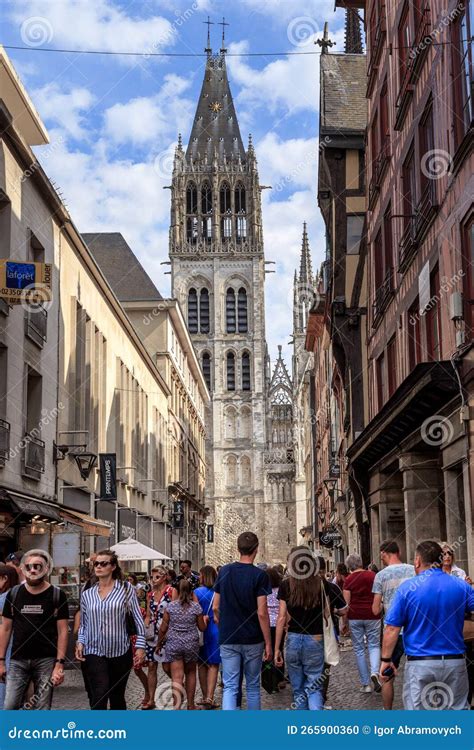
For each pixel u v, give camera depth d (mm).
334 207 33844
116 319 42062
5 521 23500
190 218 131500
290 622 10109
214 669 13664
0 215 24812
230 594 9914
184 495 69312
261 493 124812
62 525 27688
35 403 27828
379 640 14156
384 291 25422
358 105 34719
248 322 129125
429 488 20891
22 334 25797
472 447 15414
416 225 20219
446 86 17281
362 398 32375
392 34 24469
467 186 15703
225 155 131625
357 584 14156
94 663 9766
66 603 9695
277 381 128250
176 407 69188
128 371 45375
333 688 15195
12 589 9734
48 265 24016
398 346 23688
